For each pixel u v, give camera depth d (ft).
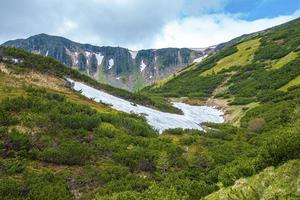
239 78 395.14
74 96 211.82
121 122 173.27
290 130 56.13
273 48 458.50
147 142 150.71
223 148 151.74
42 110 153.48
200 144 163.02
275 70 364.99
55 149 122.21
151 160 130.41
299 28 522.06
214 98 352.08
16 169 106.42
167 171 125.18
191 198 69.41
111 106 220.64
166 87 481.46
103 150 132.98
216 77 443.32
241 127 212.84
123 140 147.23
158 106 271.08
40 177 102.47
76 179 105.60
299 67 334.85
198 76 490.49
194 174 109.81
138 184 103.24
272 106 230.89
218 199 56.34
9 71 208.64
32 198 90.43
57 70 257.55
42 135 130.72
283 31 544.62
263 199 45.55
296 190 43.78
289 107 202.90
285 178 46.29
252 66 418.31
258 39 562.25
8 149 118.21
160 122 215.72
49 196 90.89
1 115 137.59
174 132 188.85
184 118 249.55
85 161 121.70
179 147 149.18
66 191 95.76
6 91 174.81
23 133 127.85
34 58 250.37
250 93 321.73
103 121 168.66
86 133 142.92
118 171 115.34
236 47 574.56
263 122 192.13
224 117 278.46
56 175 106.42
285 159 52.39
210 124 233.14
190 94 389.39
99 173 111.55
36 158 117.70
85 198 94.84
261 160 56.70
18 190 92.63
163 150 141.79
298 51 396.16
